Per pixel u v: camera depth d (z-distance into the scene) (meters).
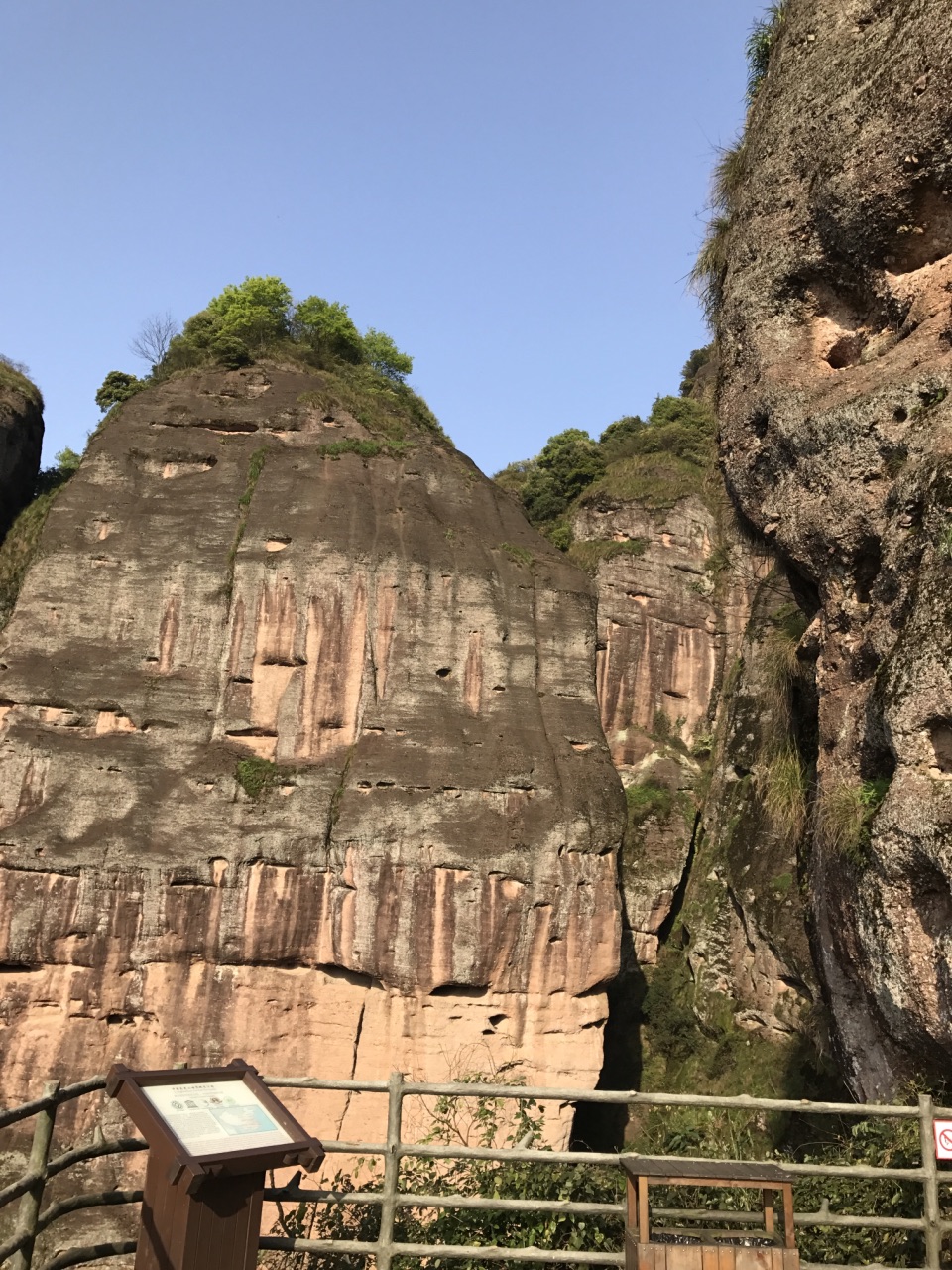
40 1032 27.25
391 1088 6.73
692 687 52.59
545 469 68.12
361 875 29.14
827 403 10.07
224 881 29.05
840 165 9.97
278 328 49.44
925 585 8.20
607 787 32.53
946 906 7.77
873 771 9.16
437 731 31.78
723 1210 7.17
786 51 11.20
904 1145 7.96
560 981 29.27
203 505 35.44
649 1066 41.09
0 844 28.31
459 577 34.69
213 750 31.39
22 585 33.97
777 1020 37.56
